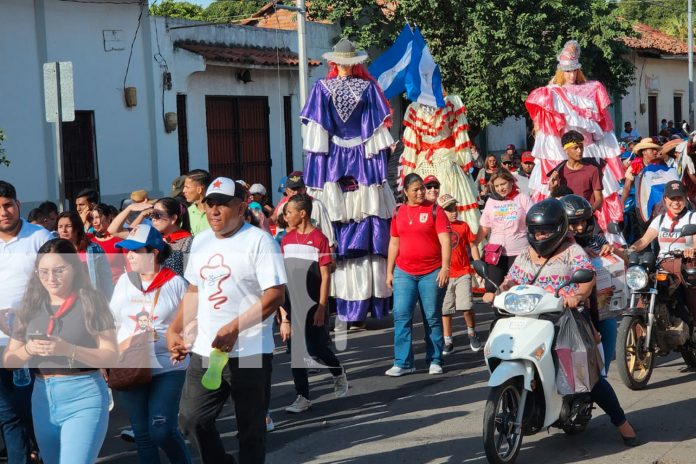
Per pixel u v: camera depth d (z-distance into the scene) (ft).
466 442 22.24
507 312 20.30
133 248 17.81
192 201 27.07
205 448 17.79
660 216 27.71
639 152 35.96
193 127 59.47
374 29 70.13
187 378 17.54
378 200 36.47
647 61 117.19
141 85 54.39
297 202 25.30
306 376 25.75
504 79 69.00
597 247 23.88
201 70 58.59
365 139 36.11
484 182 55.01
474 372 29.58
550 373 19.95
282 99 67.56
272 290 17.28
